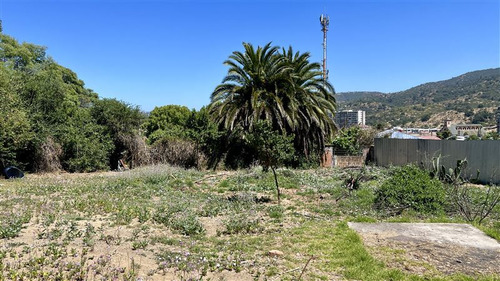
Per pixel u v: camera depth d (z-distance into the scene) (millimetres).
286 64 21953
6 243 5316
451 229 6832
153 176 14352
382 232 6598
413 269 4773
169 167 17781
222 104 22016
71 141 20094
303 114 22594
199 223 7059
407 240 6055
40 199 9672
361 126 30875
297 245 5859
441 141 16641
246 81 22672
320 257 5270
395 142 20688
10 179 15602
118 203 9172
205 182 14773
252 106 20516
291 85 21578
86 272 4219
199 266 4668
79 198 9820
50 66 35938
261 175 15438
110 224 6875
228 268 4699
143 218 7344
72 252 4871
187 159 22547
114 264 4590
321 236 6359
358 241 5887
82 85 42062
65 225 6598
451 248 5625
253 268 4766
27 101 19719
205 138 22906
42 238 5668
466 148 15023
